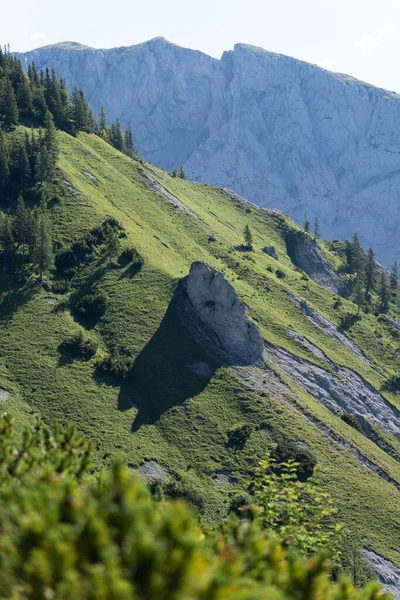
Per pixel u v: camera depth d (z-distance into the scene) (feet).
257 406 393.50
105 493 48.49
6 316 425.28
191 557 39.32
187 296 462.19
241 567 45.34
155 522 43.14
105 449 334.85
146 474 323.98
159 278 484.74
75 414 355.36
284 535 96.53
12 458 66.18
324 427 401.90
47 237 457.27
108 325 436.76
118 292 467.11
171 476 328.49
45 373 380.37
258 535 56.03
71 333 417.90
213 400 391.65
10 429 75.61
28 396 362.12
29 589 40.22
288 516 101.71
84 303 449.48
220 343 445.78
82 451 76.23
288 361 484.74
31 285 457.68
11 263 472.44
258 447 361.10
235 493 321.32
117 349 417.49
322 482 345.51
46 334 412.98
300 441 373.61
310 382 476.13
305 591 47.57
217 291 455.22
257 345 456.04
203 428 367.66
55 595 39.52
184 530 41.14
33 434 76.13
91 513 41.37
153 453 340.80
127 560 39.01
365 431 467.11
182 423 368.68
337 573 254.88
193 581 38.11
